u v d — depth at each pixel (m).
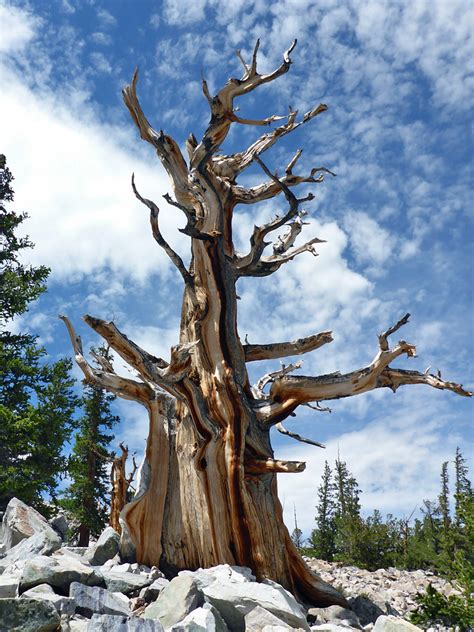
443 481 36.59
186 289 8.64
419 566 19.67
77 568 5.82
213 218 8.62
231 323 8.41
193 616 4.77
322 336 9.18
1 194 20.48
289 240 9.62
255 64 8.10
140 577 6.44
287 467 7.57
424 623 6.54
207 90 8.20
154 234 8.21
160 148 8.74
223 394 7.95
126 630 4.34
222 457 7.77
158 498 7.98
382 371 7.91
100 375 8.22
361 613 7.71
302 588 7.71
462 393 7.62
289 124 9.15
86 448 18.70
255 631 5.25
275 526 7.68
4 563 7.14
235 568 7.18
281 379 8.11
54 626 4.44
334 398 7.98
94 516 17.94
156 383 7.92
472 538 8.02
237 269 8.80
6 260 20.22
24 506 9.09
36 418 17.20
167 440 8.34
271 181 9.36
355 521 21.62
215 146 8.45
